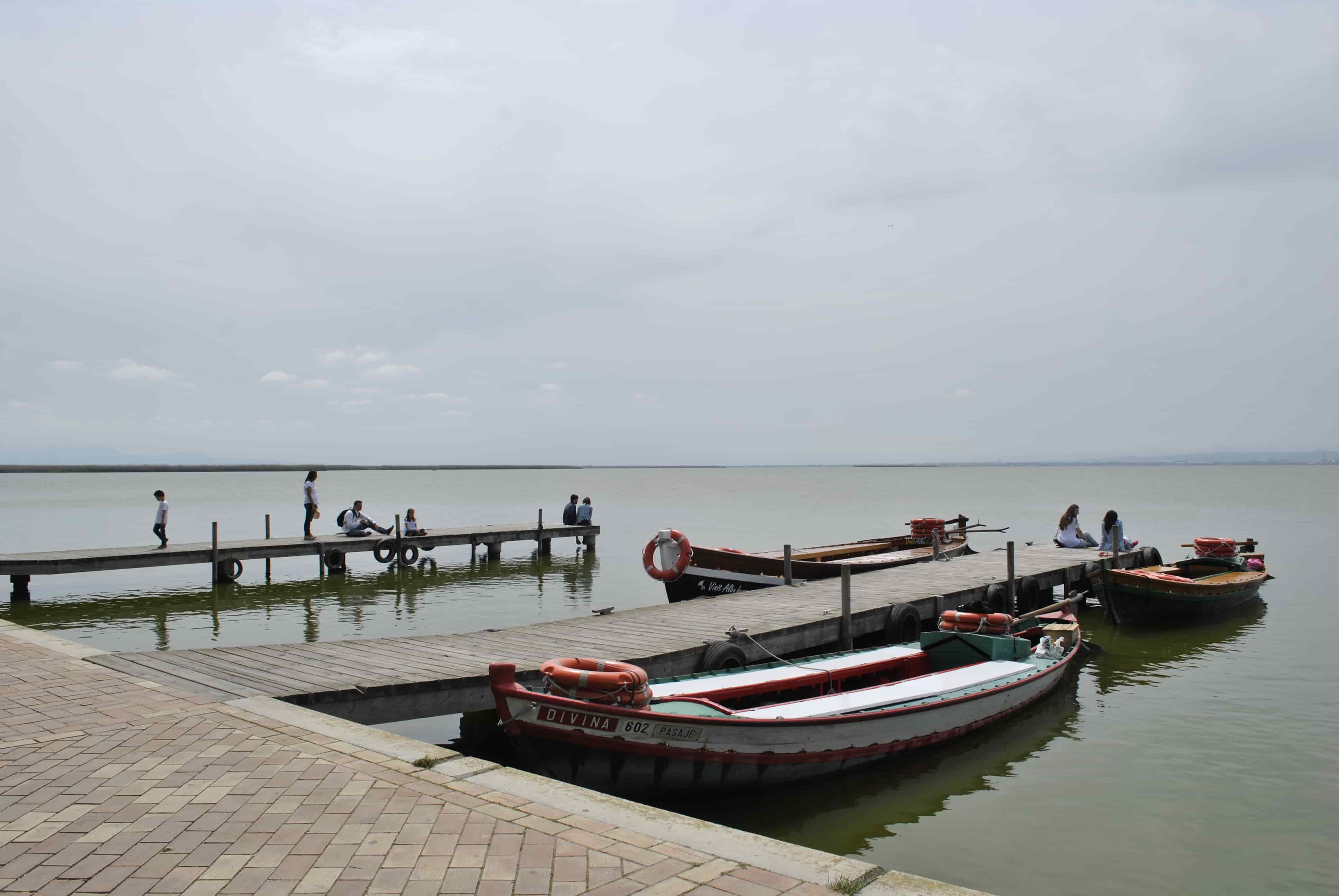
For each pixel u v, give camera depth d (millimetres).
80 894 4059
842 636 13992
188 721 7000
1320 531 41875
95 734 6602
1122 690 13477
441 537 28656
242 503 73125
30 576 22469
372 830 4781
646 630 12812
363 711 8805
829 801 9273
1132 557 24078
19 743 6383
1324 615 19891
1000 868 7730
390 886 4121
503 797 5273
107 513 58375
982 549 35906
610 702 8070
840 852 8055
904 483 151250
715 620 13773
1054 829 8539
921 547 26859
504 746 10617
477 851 4492
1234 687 13703
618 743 8047
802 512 59500
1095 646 16500
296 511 59969
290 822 4887
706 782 8547
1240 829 8500
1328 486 118500
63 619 19344
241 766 5848
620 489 120312
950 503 72750
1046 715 12141
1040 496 88062
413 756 6062
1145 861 7832
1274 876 7566
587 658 9930
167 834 4723
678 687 9945
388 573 27359
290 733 6648
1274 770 10055
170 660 9773
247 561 30062
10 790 5414
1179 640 17359
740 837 4703
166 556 23078
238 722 6965
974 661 12516
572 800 5246
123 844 4598
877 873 4277
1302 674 14484
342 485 144625
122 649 16156
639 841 4637
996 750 10773
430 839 4660
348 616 19766
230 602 21938
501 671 8148
